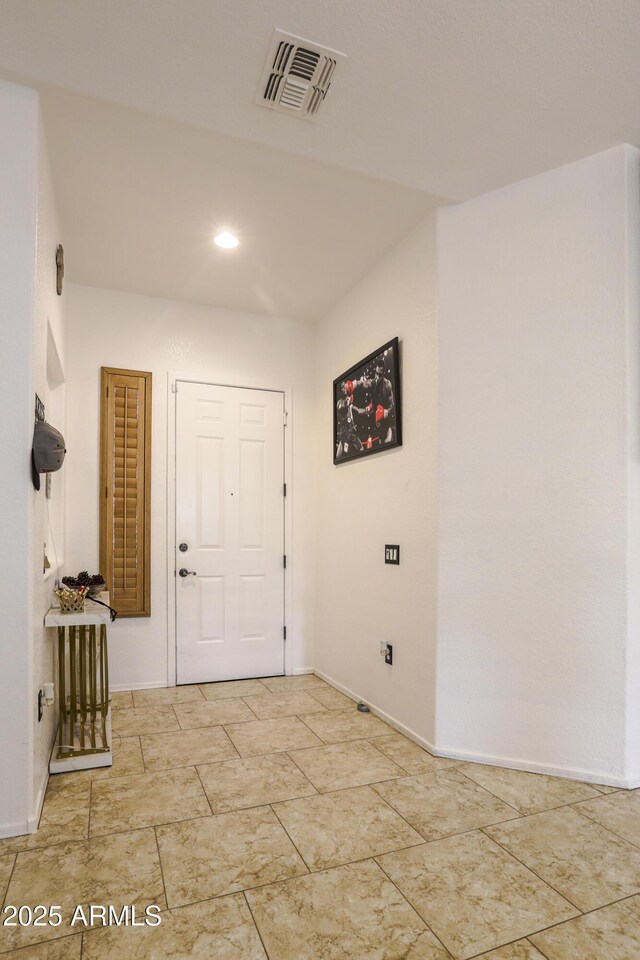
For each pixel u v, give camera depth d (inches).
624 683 92.7
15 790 78.0
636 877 69.4
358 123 88.0
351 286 146.8
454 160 97.3
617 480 93.8
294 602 166.4
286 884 67.7
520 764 99.7
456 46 74.5
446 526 107.4
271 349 167.2
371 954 56.8
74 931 59.8
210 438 158.2
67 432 143.3
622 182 95.0
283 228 118.2
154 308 153.9
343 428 148.5
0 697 77.2
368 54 75.6
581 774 95.0
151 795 89.7
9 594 77.7
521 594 101.2
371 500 133.6
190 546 154.3
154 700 138.8
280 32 72.1
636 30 72.1
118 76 78.1
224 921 61.4
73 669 100.9
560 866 71.5
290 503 167.2
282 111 84.9
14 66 75.8
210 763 102.0
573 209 98.7
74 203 108.9
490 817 83.4
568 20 70.6
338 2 68.1
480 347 106.0
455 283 108.4
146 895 65.5
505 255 104.5
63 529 139.8
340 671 148.7
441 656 106.6
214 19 70.2
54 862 71.6
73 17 69.2
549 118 88.3
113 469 146.9
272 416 166.4
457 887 67.2
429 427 111.3
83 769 99.0
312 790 91.8
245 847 75.4
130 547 147.6
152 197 107.0
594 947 58.0
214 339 160.1
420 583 112.8
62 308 125.9
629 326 94.2
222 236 121.6
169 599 151.5
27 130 79.5
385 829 80.0
